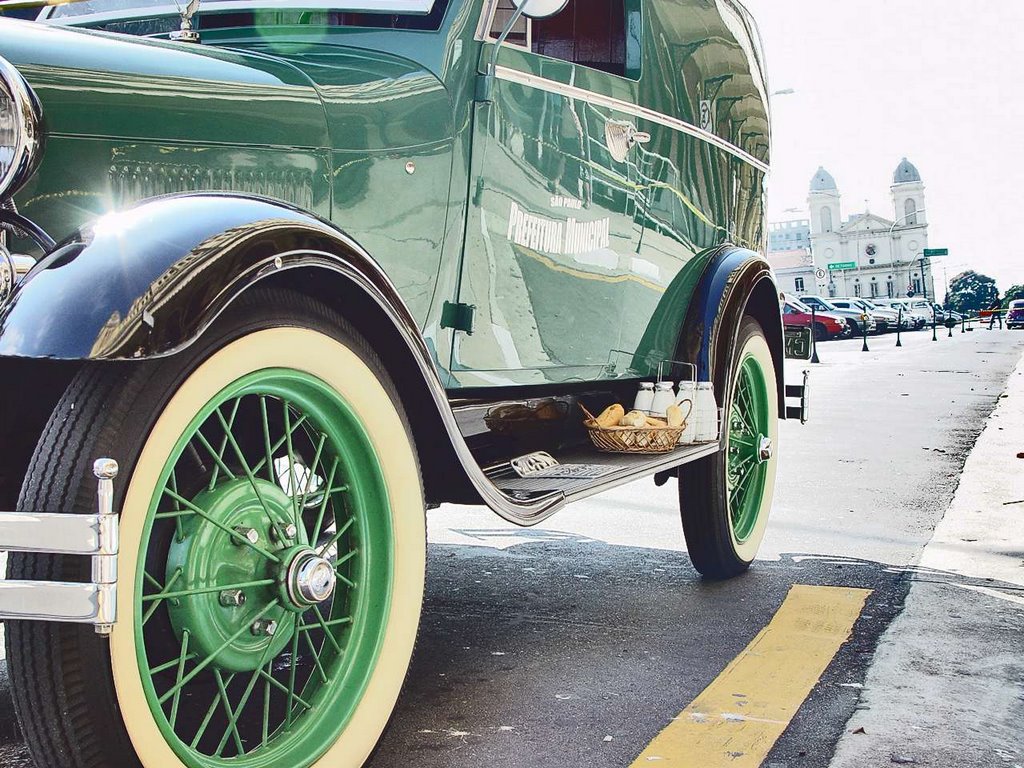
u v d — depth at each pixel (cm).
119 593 167
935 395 1252
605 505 584
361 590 220
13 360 197
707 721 264
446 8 273
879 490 614
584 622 351
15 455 209
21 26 201
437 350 275
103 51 205
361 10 275
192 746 188
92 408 168
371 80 253
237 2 279
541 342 318
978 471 680
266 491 203
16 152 178
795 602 376
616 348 360
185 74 216
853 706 275
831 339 3538
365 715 215
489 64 280
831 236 12775
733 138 444
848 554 455
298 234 195
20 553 168
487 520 538
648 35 366
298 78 240
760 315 448
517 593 388
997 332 4484
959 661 311
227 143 216
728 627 346
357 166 244
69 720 163
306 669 279
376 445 216
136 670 171
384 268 254
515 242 299
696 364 392
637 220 362
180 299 173
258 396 209
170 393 175
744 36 459
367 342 217
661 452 347
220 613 194
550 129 309
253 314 190
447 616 357
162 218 183
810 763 239
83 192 195
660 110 374
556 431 352
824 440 844
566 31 352
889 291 12719
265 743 201
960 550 462
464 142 276
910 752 246
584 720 264
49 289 171
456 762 238
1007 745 251
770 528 511
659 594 388
